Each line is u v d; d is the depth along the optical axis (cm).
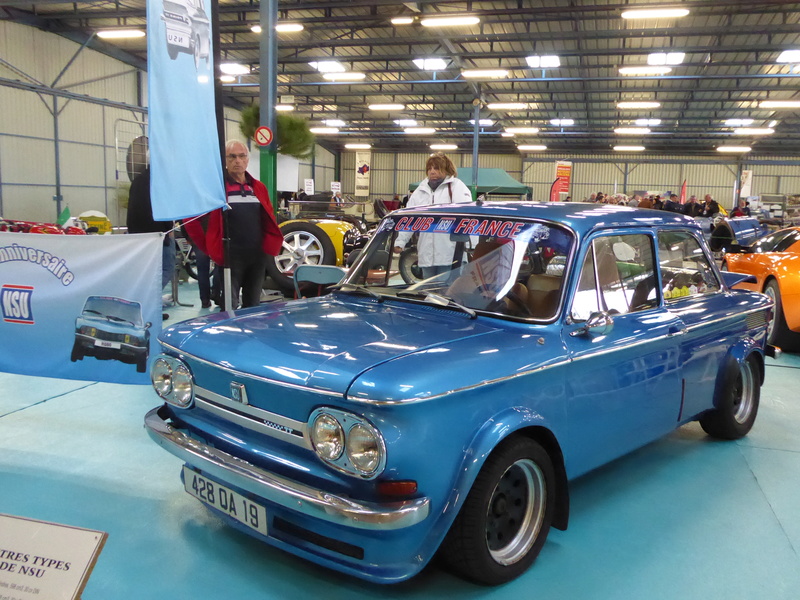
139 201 594
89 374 350
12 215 2020
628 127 3269
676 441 419
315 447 210
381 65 2327
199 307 793
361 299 315
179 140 335
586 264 286
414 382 204
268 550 268
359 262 343
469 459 220
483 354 233
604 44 1931
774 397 523
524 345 250
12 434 384
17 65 1995
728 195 3888
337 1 1631
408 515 201
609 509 318
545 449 262
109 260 338
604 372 282
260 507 234
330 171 4306
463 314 280
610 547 281
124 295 338
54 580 166
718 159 3850
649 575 260
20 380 495
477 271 295
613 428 295
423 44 2031
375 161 4359
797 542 290
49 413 422
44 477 328
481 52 2053
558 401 259
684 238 370
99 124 2352
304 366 218
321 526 220
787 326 659
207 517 293
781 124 3097
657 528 300
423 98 2884
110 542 269
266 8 926
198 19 344
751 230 1205
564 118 3142
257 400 229
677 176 3941
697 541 288
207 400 250
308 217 1236
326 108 3197
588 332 275
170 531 280
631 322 305
